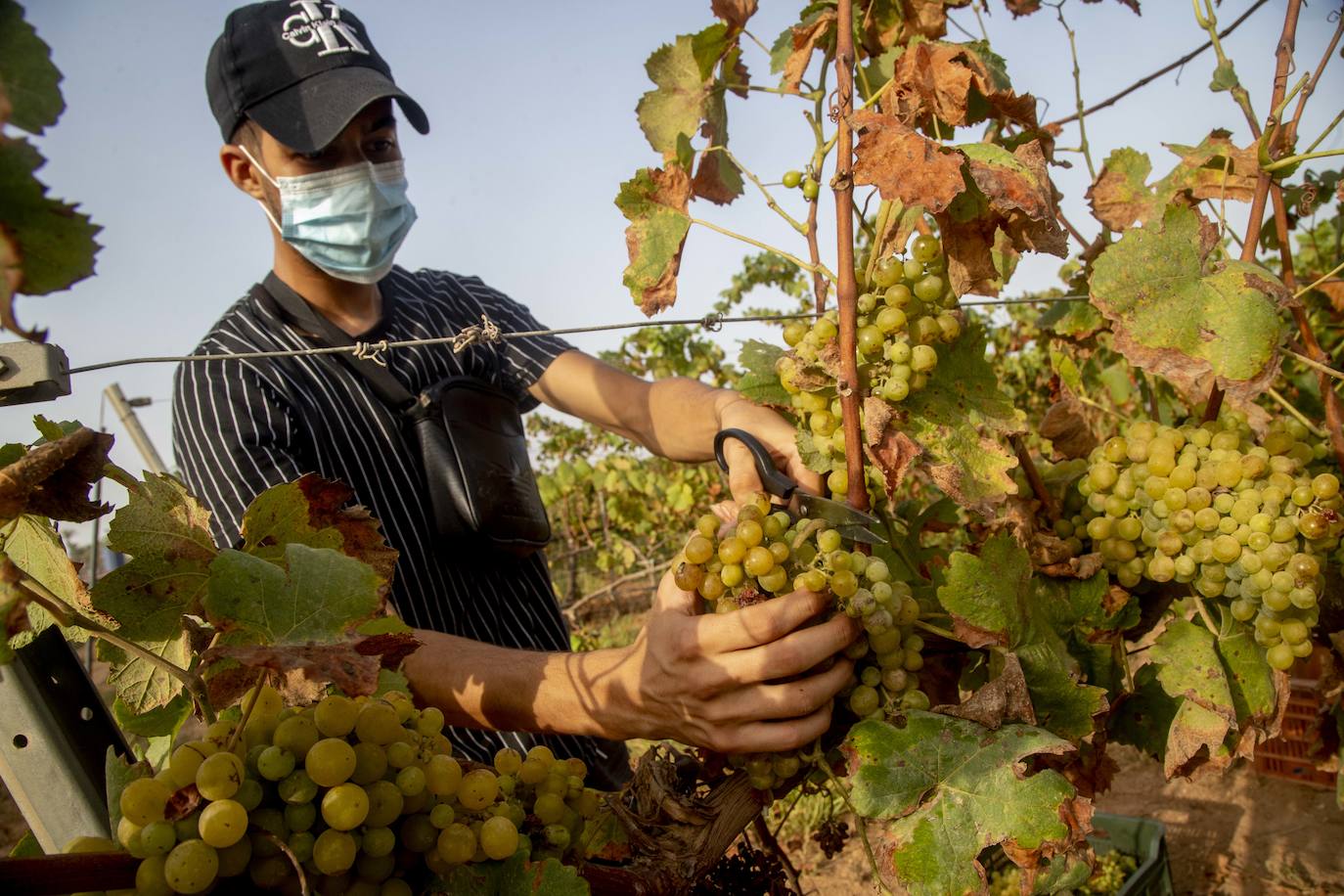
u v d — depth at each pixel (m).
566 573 11.13
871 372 1.40
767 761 1.32
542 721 1.54
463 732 2.11
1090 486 1.67
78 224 0.65
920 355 1.35
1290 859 3.84
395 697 1.13
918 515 1.92
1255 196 1.54
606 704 1.42
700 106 1.72
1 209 0.63
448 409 2.25
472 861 1.05
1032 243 1.37
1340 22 1.49
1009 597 1.36
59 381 0.96
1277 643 1.50
